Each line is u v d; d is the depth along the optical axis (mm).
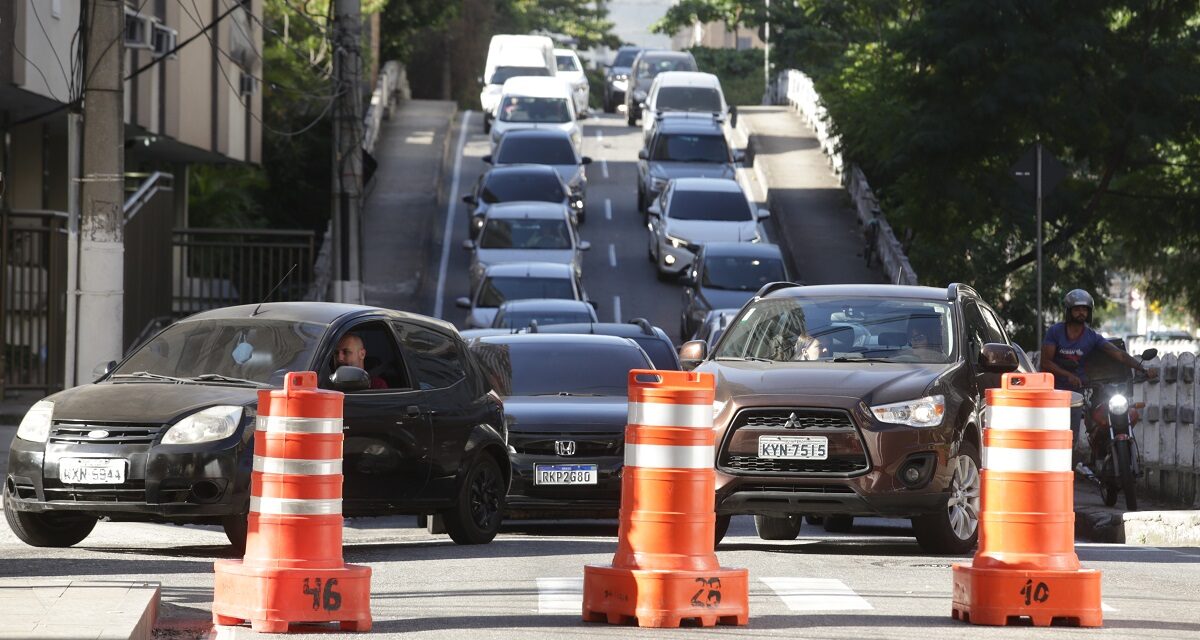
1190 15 116250
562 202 129250
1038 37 113000
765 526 44500
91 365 55656
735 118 177250
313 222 156000
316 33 162375
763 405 37938
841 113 152000
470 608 28094
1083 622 26219
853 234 144375
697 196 126062
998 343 40938
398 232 141250
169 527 44844
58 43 76250
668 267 122812
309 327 39281
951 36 113188
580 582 31641
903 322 42156
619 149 189500
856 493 37500
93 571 32656
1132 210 124188
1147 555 38438
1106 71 115562
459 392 41656
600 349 51531
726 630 25547
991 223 121875
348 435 38062
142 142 102000
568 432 45906
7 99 76625
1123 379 53719
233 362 38688
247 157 122812
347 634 25250
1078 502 54656
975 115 111812
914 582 31812
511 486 45500
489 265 110125
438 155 176250
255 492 25922
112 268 55938
